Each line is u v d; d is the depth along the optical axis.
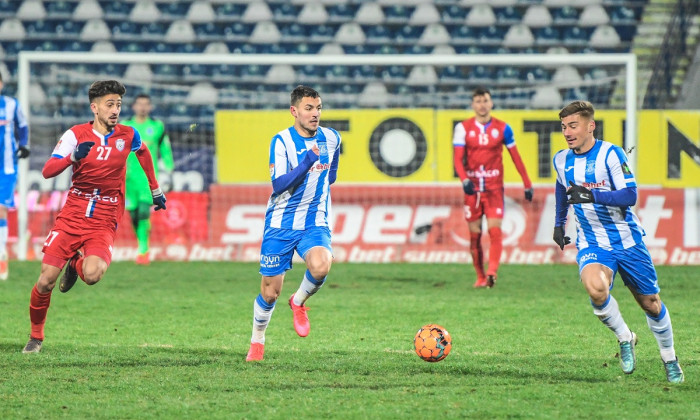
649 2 67.69
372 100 62.75
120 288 36.88
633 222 19.38
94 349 23.48
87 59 47.25
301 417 16.27
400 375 20.06
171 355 22.61
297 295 22.25
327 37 67.88
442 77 65.50
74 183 22.31
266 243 21.31
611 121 48.06
